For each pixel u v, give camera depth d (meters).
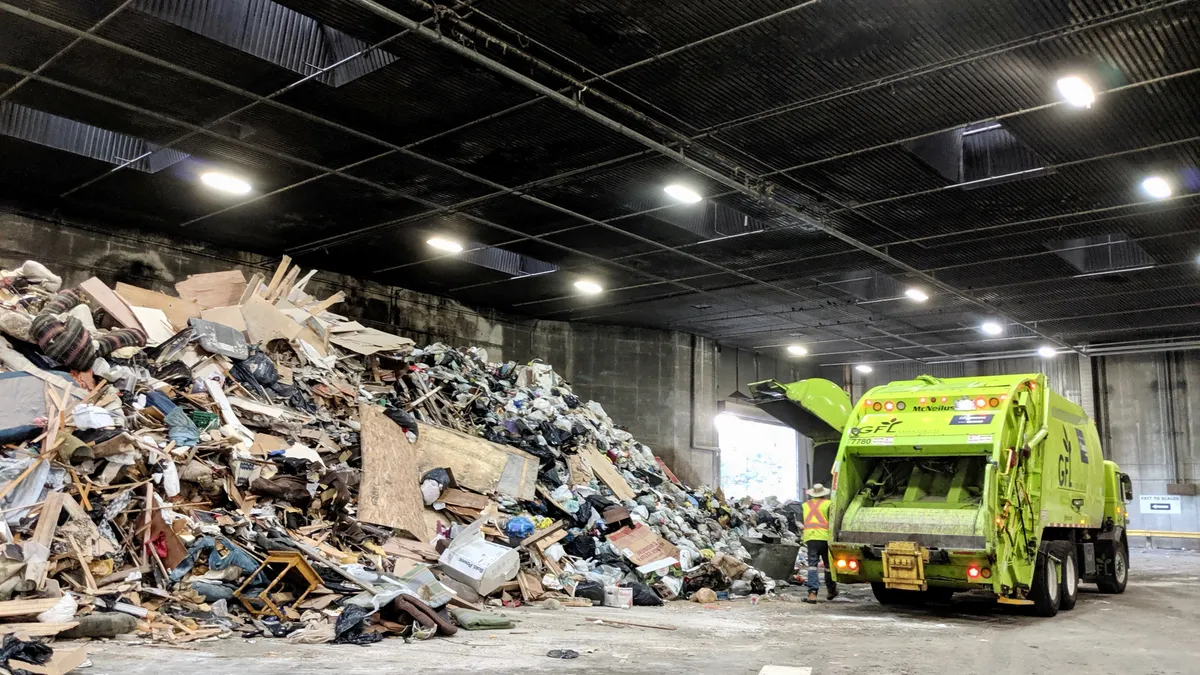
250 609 7.70
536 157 12.15
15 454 7.61
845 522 10.80
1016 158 12.13
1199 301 19.84
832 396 12.97
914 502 10.59
